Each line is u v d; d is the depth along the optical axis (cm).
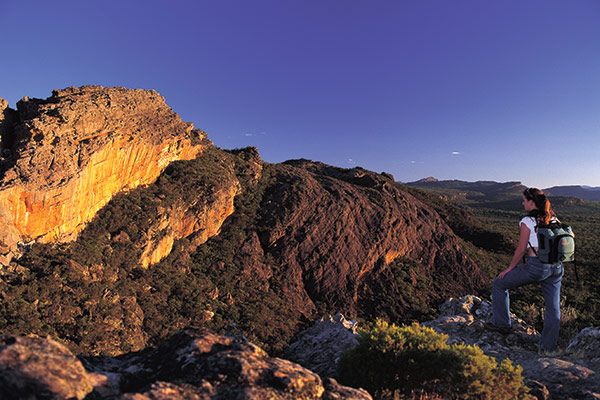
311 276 6109
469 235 10681
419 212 9281
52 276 2695
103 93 4756
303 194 7525
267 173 8475
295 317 4922
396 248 7488
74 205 3356
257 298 4881
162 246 4478
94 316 2686
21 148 3055
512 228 14150
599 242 9319
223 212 6209
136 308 3200
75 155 3444
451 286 7231
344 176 10706
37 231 2955
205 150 7025
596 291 4766
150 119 5341
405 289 6531
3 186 2698
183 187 5400
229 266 5344
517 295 4569
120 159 4194
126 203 4247
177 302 3788
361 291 6331
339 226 7088
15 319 2195
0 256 2578
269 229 6525
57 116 3547
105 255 3503
